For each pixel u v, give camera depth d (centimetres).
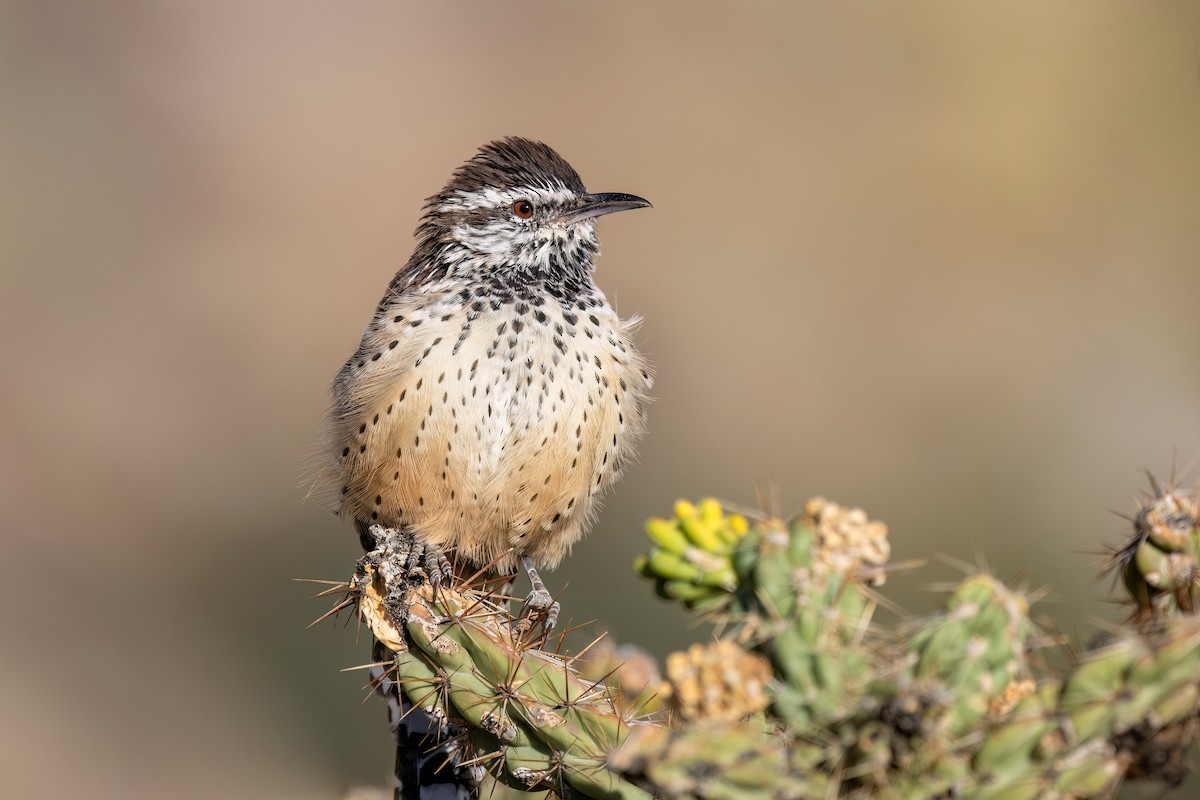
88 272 1473
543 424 530
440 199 598
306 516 1160
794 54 1616
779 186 1518
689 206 1516
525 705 389
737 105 1584
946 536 1152
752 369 1357
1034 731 274
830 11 1611
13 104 1567
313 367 1425
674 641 920
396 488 543
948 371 1346
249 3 1659
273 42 1648
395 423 530
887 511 1180
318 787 918
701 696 278
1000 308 1416
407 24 1667
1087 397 1305
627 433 579
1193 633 269
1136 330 1373
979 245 1468
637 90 1620
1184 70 1502
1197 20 1509
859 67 1589
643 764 277
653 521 319
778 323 1401
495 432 528
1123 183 1490
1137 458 1226
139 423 1333
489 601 434
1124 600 333
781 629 291
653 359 1352
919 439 1270
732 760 271
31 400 1322
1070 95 1525
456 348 526
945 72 1562
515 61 1653
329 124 1605
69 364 1377
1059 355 1364
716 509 320
